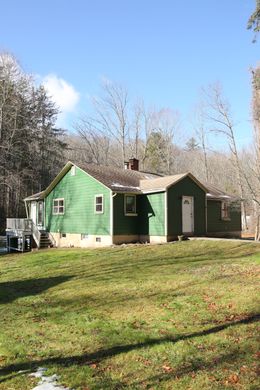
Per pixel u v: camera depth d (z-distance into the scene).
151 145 48.88
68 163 24.47
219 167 47.16
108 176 23.30
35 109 42.31
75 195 24.20
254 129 24.23
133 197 22.38
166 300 9.13
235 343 6.27
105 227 21.69
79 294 10.48
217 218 26.08
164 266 13.65
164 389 4.93
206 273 11.73
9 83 37.09
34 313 9.05
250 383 4.93
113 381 5.26
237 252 16.14
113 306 9.05
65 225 24.98
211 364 5.55
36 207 29.09
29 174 37.66
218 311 8.05
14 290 11.95
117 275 12.57
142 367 5.66
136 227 22.39
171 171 50.53
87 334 7.27
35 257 19.02
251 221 33.72
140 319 7.93
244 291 9.34
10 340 7.21
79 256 17.80
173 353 6.05
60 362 6.05
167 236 20.95
